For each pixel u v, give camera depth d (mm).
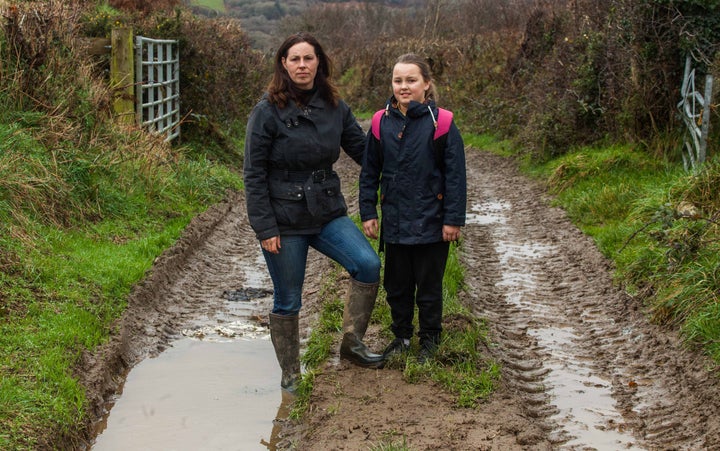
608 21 12227
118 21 12617
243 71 16953
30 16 8727
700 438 4328
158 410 4820
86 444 4359
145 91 11484
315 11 38188
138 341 5809
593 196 9961
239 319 6512
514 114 17500
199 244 8422
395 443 4027
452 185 4625
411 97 4672
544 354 5699
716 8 10445
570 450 4270
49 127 8148
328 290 6633
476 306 6633
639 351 5637
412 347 5152
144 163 9312
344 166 15508
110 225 7770
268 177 4629
